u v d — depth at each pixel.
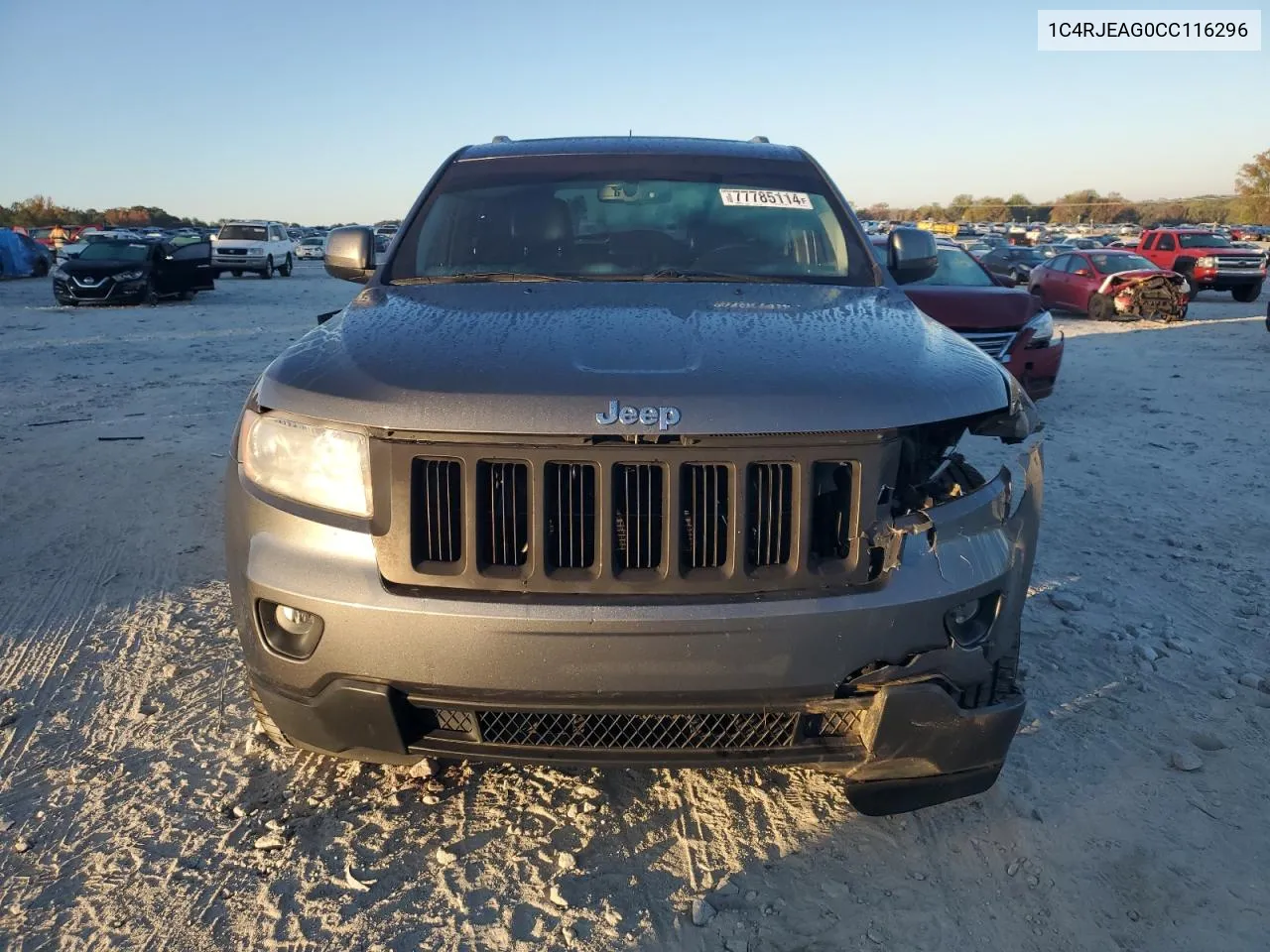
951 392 2.28
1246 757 2.96
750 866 2.48
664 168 3.73
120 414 8.24
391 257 3.40
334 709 2.20
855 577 2.14
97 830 2.58
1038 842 2.57
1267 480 6.23
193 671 3.47
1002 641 2.30
